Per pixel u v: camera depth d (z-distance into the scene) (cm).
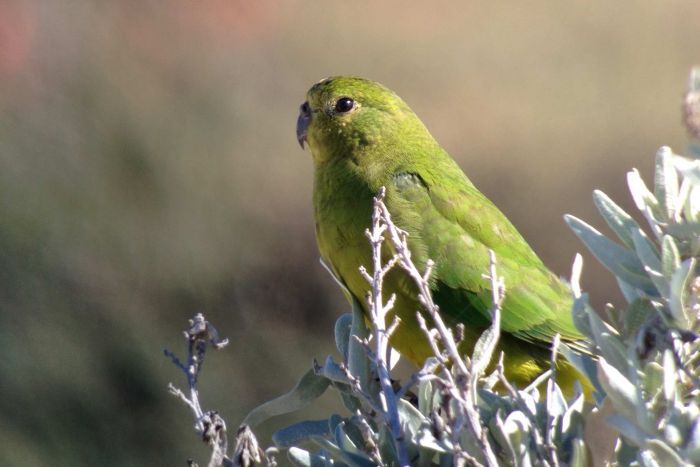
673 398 345
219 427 437
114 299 1410
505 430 379
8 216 1441
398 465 423
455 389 379
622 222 386
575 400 397
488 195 1920
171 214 1554
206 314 1452
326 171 721
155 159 1605
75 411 1284
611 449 438
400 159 709
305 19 2141
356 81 733
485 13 2286
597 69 2191
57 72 1708
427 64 2197
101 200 1521
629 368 360
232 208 1611
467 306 676
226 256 1521
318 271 1500
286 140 1784
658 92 2138
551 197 1900
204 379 1307
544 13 2298
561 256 1719
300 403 483
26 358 1305
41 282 1400
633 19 2269
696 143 387
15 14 1780
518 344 685
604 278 1563
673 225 374
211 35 1928
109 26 1836
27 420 1262
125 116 1638
